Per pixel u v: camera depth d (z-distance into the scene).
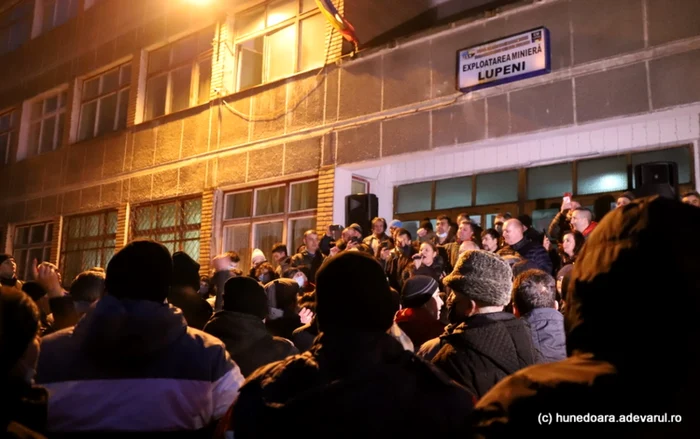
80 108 14.51
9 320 1.33
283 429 1.33
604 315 0.99
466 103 7.26
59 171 14.39
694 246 0.94
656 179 5.62
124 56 13.27
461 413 1.37
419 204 9.01
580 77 6.30
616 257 0.99
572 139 7.35
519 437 0.97
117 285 1.96
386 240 7.14
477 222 8.23
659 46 5.81
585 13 6.37
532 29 6.68
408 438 1.31
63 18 15.66
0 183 16.16
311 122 9.20
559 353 2.55
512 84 6.85
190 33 12.02
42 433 1.44
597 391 0.94
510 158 7.96
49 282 3.60
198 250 10.99
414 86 7.86
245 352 2.53
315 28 9.67
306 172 9.12
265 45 10.51
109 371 1.85
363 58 8.59
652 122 6.68
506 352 2.18
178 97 12.06
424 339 3.16
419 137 7.68
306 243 7.84
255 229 10.16
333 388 1.34
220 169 10.62
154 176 11.95
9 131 16.48
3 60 17.09
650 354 0.92
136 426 1.83
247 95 10.39
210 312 3.57
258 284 2.74
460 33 7.45
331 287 1.50
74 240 13.77
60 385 1.82
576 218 5.57
